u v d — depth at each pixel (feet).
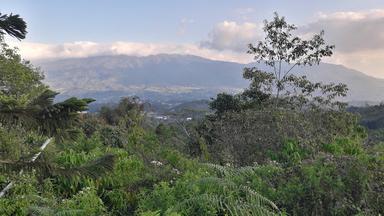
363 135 71.46
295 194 30.19
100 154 40.01
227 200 27.09
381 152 44.01
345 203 29.14
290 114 55.72
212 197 26.45
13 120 13.43
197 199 26.07
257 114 56.75
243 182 31.48
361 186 30.53
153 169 38.22
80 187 31.83
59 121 13.74
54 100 14.39
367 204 29.58
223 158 49.47
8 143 15.38
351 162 32.89
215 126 63.16
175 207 26.05
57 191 30.09
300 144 47.67
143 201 29.07
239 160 49.96
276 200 30.14
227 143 53.21
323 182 30.58
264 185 31.42
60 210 25.76
